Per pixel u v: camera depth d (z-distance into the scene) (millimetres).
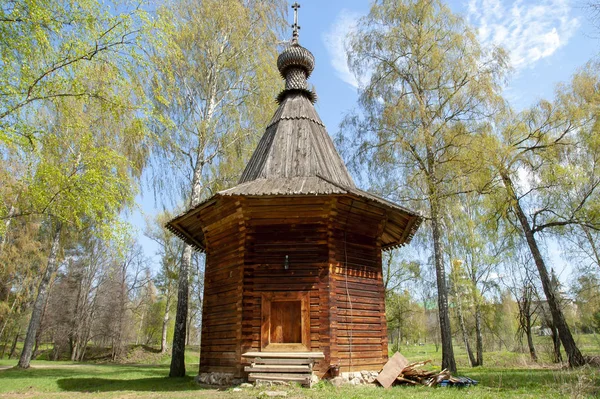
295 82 14898
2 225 10195
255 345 10281
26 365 19578
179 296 15539
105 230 10625
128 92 10469
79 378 14133
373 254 12062
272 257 10922
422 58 18172
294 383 9484
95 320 36000
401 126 17859
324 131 14164
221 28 17438
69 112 10133
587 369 12578
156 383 12391
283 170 12289
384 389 9555
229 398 8352
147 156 16562
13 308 29719
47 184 10094
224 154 18016
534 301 25938
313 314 10406
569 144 18406
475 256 24594
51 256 20953
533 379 11750
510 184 18203
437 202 16922
